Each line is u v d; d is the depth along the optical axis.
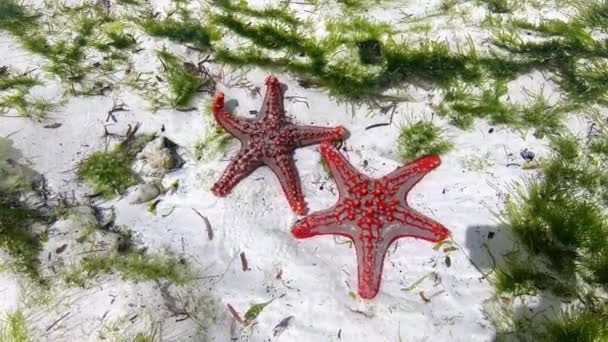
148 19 0.71
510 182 0.59
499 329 0.51
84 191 0.58
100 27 0.71
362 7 0.72
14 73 0.66
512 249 0.55
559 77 0.65
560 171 0.59
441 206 0.58
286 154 0.57
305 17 0.71
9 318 0.49
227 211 0.57
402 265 0.54
